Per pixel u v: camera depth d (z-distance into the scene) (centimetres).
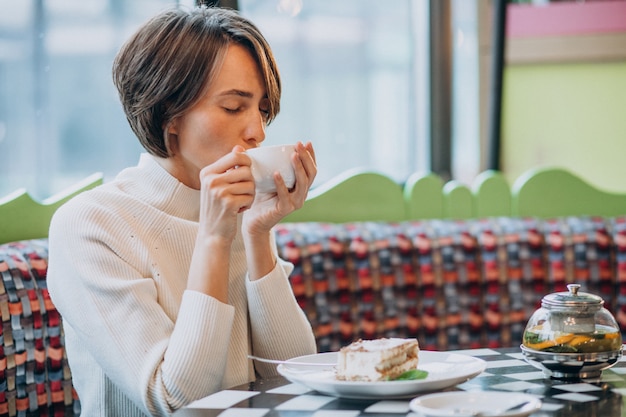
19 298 202
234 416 127
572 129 335
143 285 160
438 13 318
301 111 304
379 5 313
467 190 295
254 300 175
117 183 177
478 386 143
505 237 279
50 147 268
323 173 311
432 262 272
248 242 173
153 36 165
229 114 165
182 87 163
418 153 327
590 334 145
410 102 324
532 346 149
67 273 163
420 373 138
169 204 174
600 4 325
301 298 254
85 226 164
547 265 280
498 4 320
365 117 316
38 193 268
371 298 264
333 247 261
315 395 138
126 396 169
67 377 212
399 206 288
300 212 277
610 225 285
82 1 267
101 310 159
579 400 133
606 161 334
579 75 331
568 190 300
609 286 280
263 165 153
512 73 335
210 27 165
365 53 313
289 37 299
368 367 136
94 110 272
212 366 153
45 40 263
